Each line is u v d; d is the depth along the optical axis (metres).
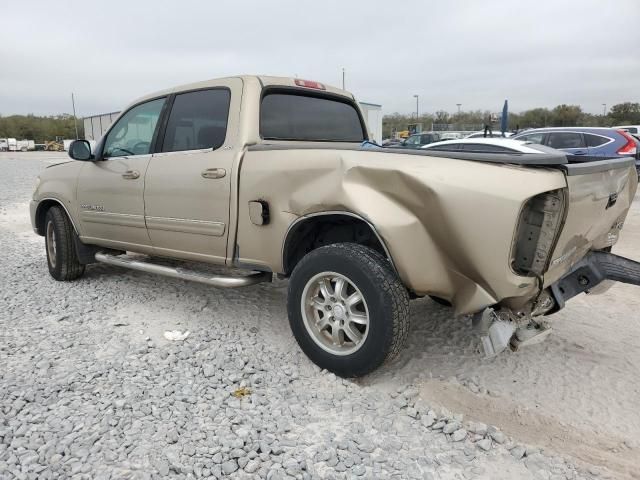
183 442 2.68
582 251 3.37
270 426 2.83
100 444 2.66
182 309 4.68
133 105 4.84
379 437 2.78
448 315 4.54
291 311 3.48
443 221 2.86
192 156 4.10
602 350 3.90
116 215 4.79
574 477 2.49
